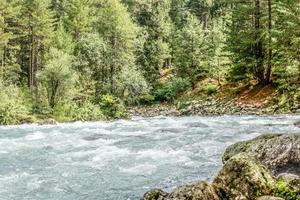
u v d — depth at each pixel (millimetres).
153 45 68312
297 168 10688
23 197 11414
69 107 43656
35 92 45875
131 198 11102
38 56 60312
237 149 12703
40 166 15359
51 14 59750
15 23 61031
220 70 53875
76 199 11148
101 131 27359
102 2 73250
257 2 41219
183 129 25891
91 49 52406
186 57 57188
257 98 38969
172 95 56656
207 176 12984
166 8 81250
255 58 41656
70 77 44969
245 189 8422
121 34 55188
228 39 43719
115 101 47312
